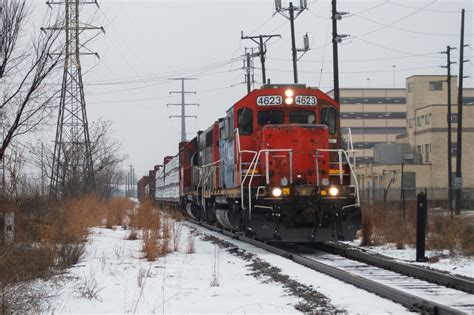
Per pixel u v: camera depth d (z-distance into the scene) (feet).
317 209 59.06
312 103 65.21
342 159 65.57
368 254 54.08
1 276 34.01
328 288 35.99
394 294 32.09
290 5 137.28
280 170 60.70
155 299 34.30
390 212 82.99
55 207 74.08
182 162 134.82
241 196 59.72
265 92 65.10
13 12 40.09
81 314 30.25
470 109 237.66
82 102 117.39
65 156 109.29
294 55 137.69
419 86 298.97
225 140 74.69
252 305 31.96
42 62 41.45
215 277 41.06
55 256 49.19
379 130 379.96
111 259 54.39
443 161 232.94
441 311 28.04
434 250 60.59
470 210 134.41
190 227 96.78
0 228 53.42
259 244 63.93
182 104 290.76
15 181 55.31
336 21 102.94
